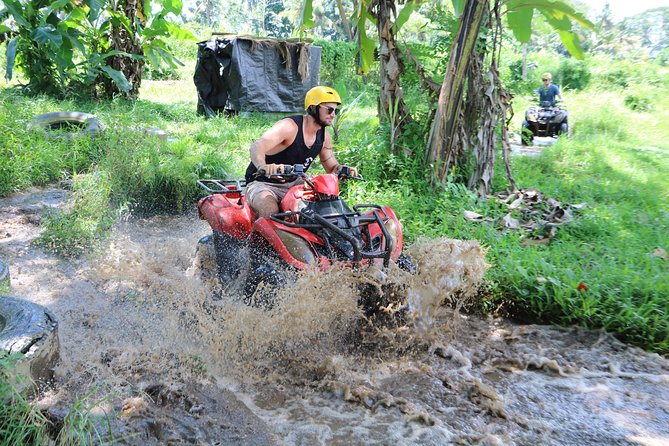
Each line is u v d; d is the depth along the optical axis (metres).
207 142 11.82
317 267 4.47
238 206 5.27
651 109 21.91
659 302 5.03
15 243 6.62
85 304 5.18
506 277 5.44
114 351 4.29
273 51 17.16
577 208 7.70
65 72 17.02
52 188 9.08
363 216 5.00
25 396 3.31
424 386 4.09
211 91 17.31
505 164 8.27
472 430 3.60
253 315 4.46
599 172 10.48
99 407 3.49
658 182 9.80
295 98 17.73
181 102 20.08
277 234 4.64
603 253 6.25
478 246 5.04
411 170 8.12
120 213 7.37
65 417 3.17
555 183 9.23
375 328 4.79
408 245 6.35
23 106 12.28
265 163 5.24
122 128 10.17
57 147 9.93
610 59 31.55
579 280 5.31
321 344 4.61
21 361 3.37
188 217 8.23
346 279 4.47
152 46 17.66
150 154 8.72
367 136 8.80
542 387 4.16
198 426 3.51
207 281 5.62
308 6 8.00
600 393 4.08
